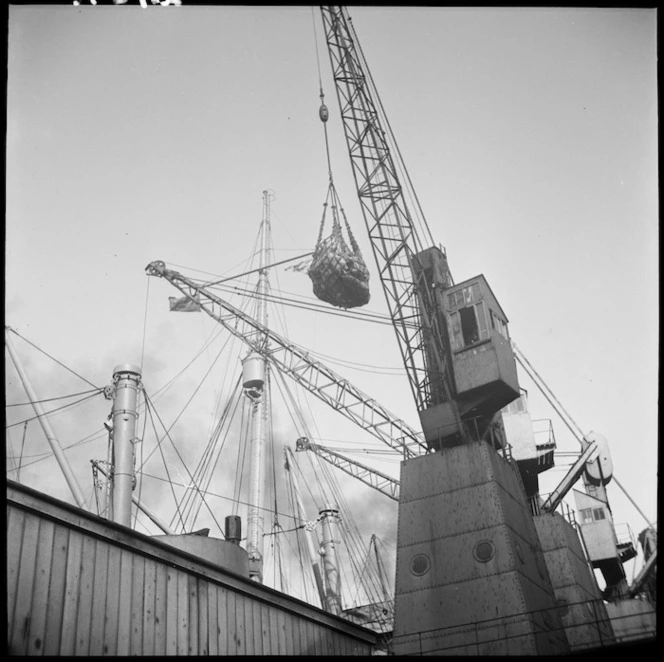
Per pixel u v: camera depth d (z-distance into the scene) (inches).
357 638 1417.3
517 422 1856.5
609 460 1865.2
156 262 2319.1
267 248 2346.2
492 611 1253.1
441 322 1553.9
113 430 1749.5
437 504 1384.1
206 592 1083.9
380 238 1630.2
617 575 1825.8
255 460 2287.2
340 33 1803.6
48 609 850.8
